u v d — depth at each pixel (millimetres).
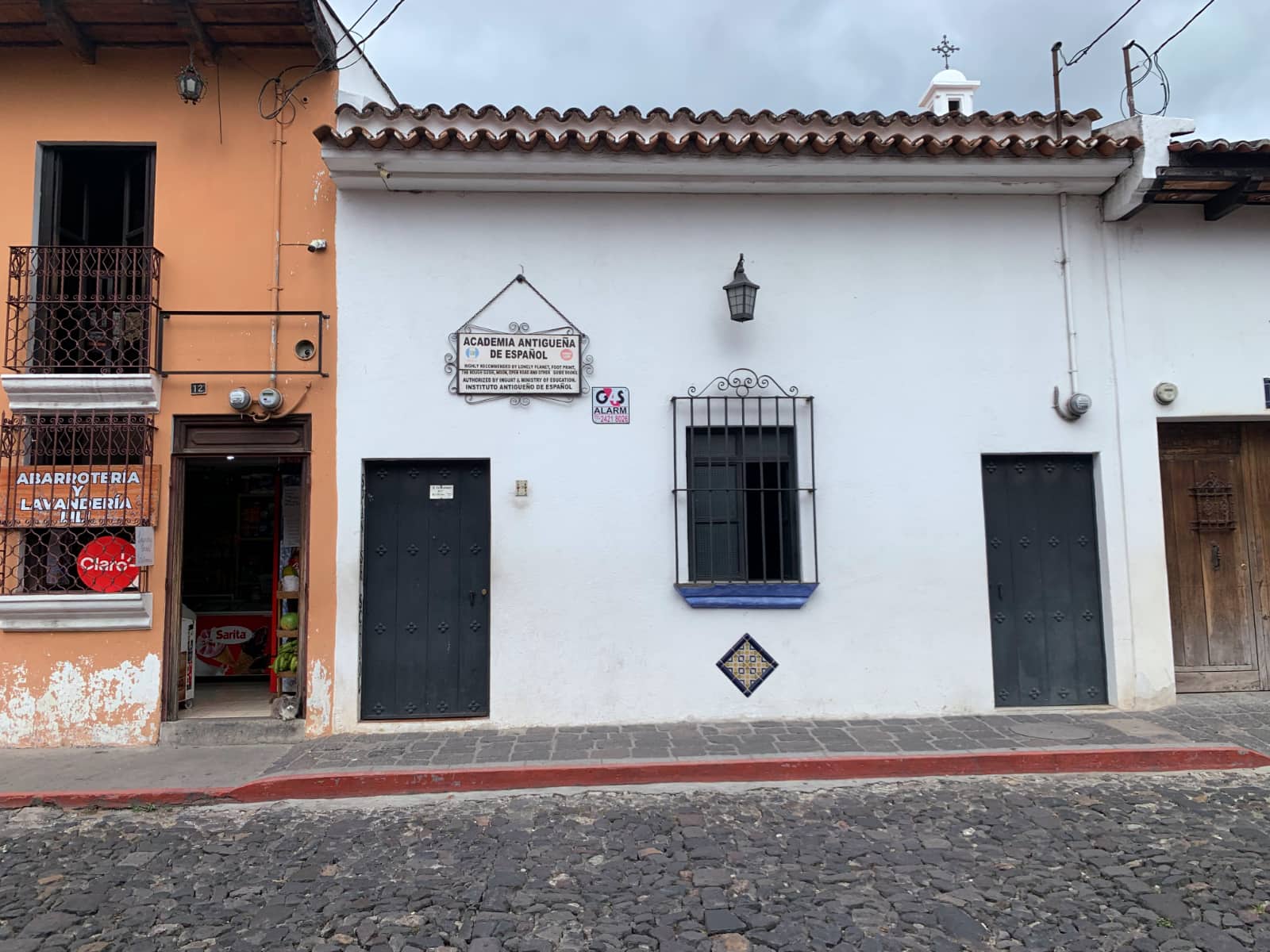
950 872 4227
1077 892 3984
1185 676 7410
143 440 6559
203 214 6816
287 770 5703
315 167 6887
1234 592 7504
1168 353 7223
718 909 3852
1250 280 7309
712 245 7074
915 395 7074
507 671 6668
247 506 8477
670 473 6906
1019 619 7074
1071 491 7207
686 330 7008
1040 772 5781
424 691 6730
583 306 6961
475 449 6805
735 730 6480
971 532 7016
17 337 6516
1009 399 7113
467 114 6809
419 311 6852
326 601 6602
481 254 6930
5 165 6742
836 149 6559
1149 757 5844
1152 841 4574
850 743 6113
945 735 6266
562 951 3516
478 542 6855
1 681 6402
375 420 6754
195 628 7664
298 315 6738
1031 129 7117
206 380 6680
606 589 6773
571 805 5258
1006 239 7211
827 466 6988
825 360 7055
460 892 4074
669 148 6461
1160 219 7285
